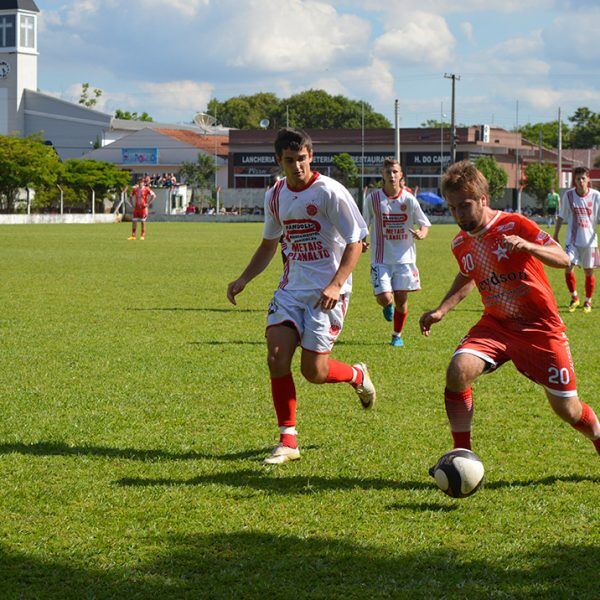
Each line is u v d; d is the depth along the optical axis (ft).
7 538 16.01
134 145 340.39
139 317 47.50
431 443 22.84
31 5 352.49
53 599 13.67
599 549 15.71
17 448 21.89
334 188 21.34
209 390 29.09
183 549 15.56
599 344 39.75
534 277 18.56
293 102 467.93
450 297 20.15
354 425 24.70
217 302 55.21
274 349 21.30
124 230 171.83
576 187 52.90
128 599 13.65
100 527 16.57
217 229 184.14
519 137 341.62
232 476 19.88
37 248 108.68
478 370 18.63
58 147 359.25
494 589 14.02
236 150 330.34
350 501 18.19
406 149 320.09
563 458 21.56
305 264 21.98
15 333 41.04
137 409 26.27
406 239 39.99
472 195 18.34
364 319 48.67
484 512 17.61
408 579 14.37
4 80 351.67
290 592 13.85
